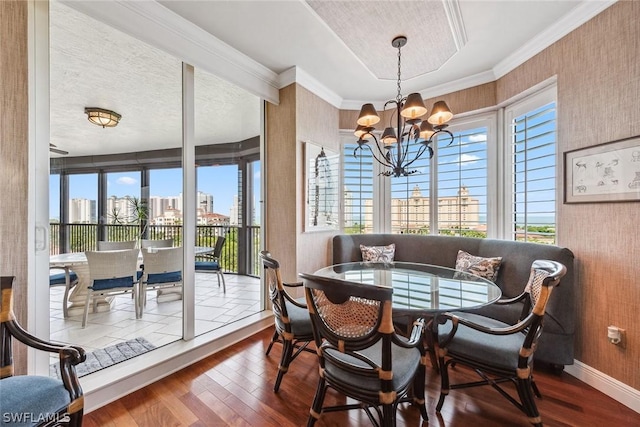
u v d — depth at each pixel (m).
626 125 1.71
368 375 1.20
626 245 1.72
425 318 1.79
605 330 1.82
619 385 1.71
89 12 1.67
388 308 1.09
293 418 1.55
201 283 3.16
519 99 2.69
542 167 2.46
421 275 2.22
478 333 1.67
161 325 2.52
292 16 2.07
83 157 2.21
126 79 2.45
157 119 2.56
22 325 1.46
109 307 2.36
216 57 2.40
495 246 2.70
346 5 1.92
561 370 1.99
